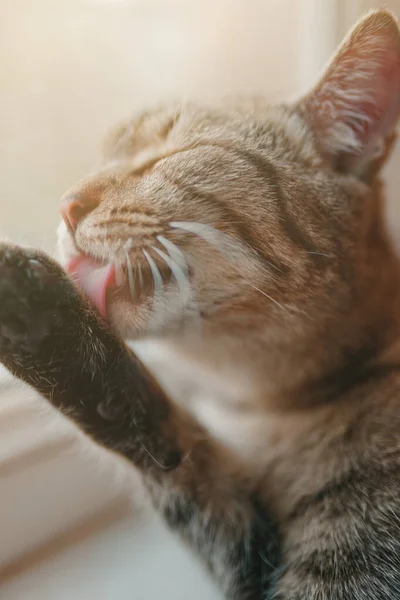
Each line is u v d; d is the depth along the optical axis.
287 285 0.28
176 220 0.27
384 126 0.29
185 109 0.29
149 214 0.27
